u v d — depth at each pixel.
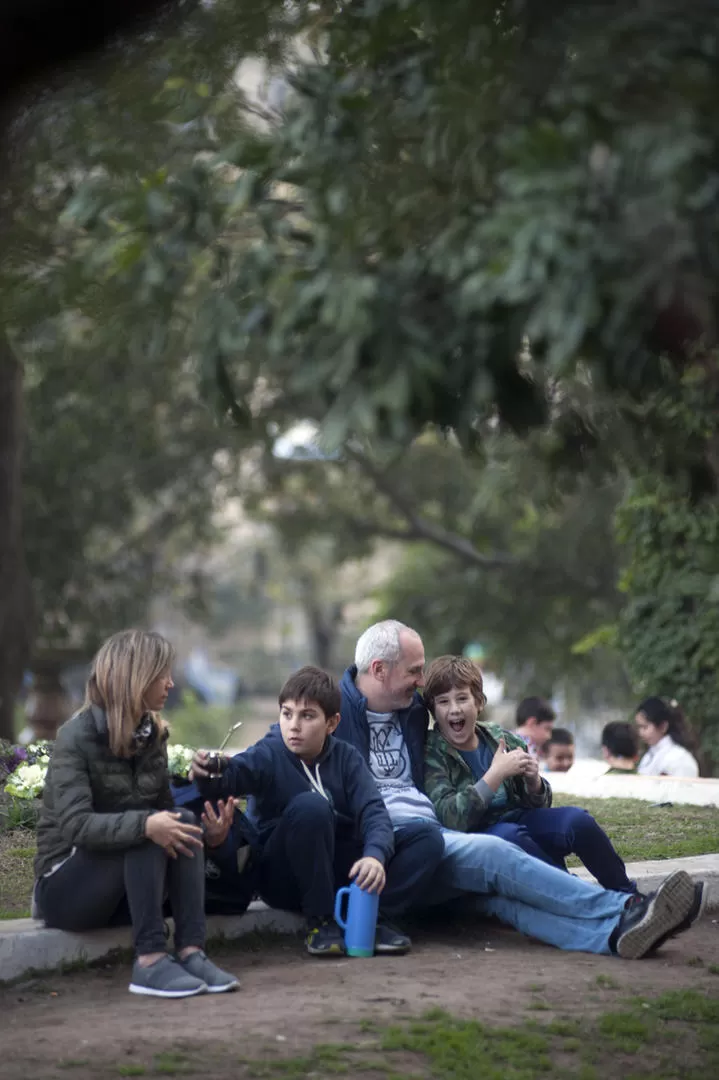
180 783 11.63
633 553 25.95
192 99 12.88
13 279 13.04
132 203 12.20
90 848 10.09
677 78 8.76
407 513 49.91
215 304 11.20
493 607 48.09
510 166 9.70
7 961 10.20
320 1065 8.31
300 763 11.62
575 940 11.46
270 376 41.06
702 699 25.05
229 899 11.46
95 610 45.34
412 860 11.59
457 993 9.95
